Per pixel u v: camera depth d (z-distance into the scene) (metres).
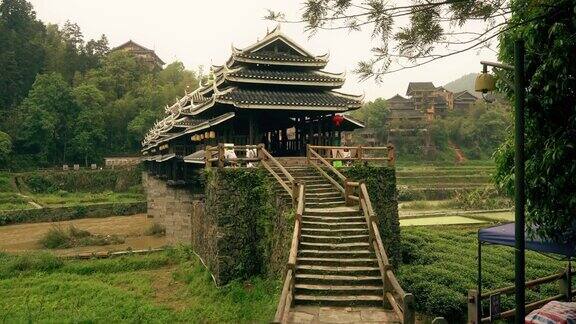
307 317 10.99
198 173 30.92
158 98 94.56
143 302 19.16
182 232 35.06
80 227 47.06
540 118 8.62
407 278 17.19
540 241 10.26
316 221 15.10
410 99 105.31
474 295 10.61
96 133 86.44
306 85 24.45
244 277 18.73
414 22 6.76
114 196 68.06
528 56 8.54
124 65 104.56
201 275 21.31
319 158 19.55
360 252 13.39
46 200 61.75
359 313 11.27
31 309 18.59
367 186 19.84
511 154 9.73
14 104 87.12
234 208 19.02
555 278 12.30
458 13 6.55
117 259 27.38
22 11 104.56
